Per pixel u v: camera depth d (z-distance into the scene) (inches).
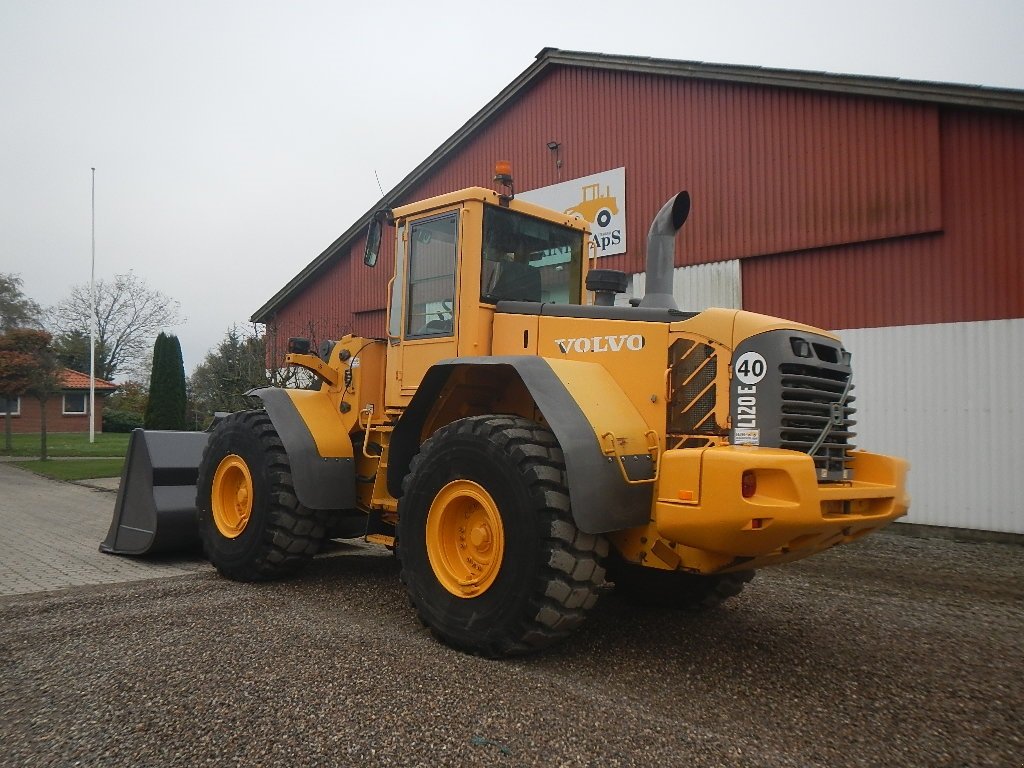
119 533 279.4
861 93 378.9
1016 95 335.0
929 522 359.9
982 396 348.5
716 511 136.3
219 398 692.7
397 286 215.0
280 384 527.2
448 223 199.3
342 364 235.1
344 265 664.4
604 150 491.5
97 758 109.0
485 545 161.0
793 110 408.2
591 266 225.3
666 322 164.6
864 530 154.6
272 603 198.2
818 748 118.3
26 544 305.0
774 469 133.8
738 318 156.1
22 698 131.2
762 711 133.1
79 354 1798.7
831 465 155.8
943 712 135.7
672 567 154.9
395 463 192.5
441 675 141.5
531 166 531.8
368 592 214.2
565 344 179.6
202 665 144.4
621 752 112.9
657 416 161.5
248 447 228.8
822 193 396.8
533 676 144.4
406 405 205.8
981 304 349.7
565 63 506.6
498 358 164.7
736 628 187.9
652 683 145.6
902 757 116.3
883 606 217.9
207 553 237.3
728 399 153.7
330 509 223.3
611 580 209.0
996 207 346.9
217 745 112.2
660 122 464.1
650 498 155.8
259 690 131.7
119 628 170.9
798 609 210.7
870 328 380.8
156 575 242.4
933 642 181.6
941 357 359.9
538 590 147.6
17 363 772.0
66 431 1512.1
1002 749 120.5
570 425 151.2
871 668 159.6
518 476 151.9
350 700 127.8
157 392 928.3
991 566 285.3
